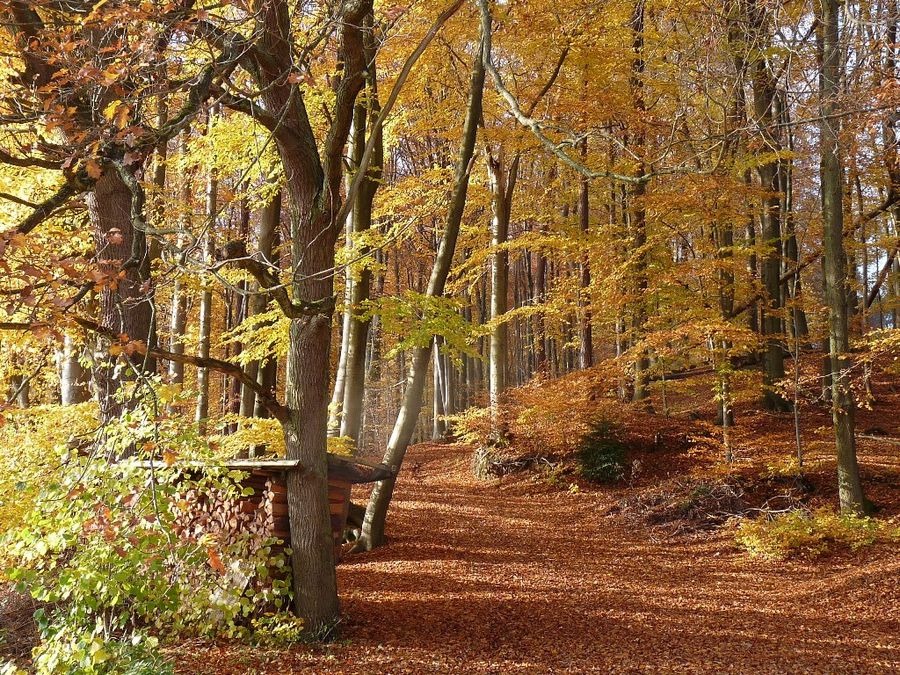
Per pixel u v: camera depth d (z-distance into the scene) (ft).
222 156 32.83
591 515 45.14
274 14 20.06
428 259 86.94
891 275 72.69
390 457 37.17
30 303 11.97
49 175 27.30
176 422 17.21
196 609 19.77
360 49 20.62
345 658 20.25
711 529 39.22
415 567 32.35
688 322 42.75
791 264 56.13
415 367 37.50
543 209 66.33
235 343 49.21
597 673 19.83
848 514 35.29
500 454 57.98
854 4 24.47
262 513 22.90
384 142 41.04
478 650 21.52
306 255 22.21
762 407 57.98
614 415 53.72
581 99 44.68
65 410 25.08
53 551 17.08
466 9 39.63
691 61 25.96
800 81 25.09
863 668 19.92
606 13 40.73
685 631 23.77
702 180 38.63
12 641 20.02
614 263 46.14
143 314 22.31
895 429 54.44
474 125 38.40
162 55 15.46
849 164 36.17
